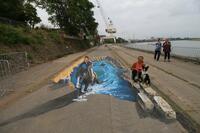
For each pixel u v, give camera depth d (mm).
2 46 21406
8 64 16938
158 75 16625
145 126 7398
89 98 10812
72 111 9047
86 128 7336
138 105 9602
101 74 16266
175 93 11305
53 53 34906
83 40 82875
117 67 20500
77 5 64750
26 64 21297
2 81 15320
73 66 20750
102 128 7297
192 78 15383
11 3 39906
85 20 74312
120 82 13836
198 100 10094
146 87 12047
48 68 21234
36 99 11031
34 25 48375
